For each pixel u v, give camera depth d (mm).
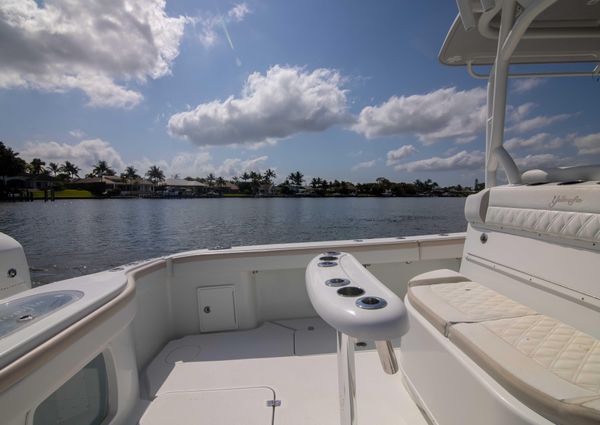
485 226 1816
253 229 40969
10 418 776
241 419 1414
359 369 1766
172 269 2205
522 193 1526
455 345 1134
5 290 1469
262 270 2367
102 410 1292
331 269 951
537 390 795
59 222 48375
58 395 1062
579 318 1207
